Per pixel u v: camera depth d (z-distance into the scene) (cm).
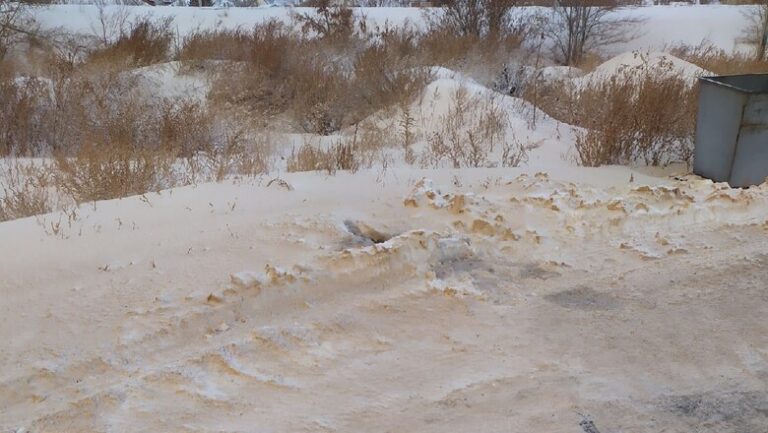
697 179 708
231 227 545
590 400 357
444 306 441
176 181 711
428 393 361
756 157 688
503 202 593
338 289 454
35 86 1049
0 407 344
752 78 746
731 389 369
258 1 2197
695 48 1773
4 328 404
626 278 482
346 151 796
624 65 1223
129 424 331
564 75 1338
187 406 345
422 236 495
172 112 997
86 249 504
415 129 1011
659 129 845
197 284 454
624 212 563
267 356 386
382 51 1362
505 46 1533
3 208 635
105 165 686
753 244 530
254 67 1262
